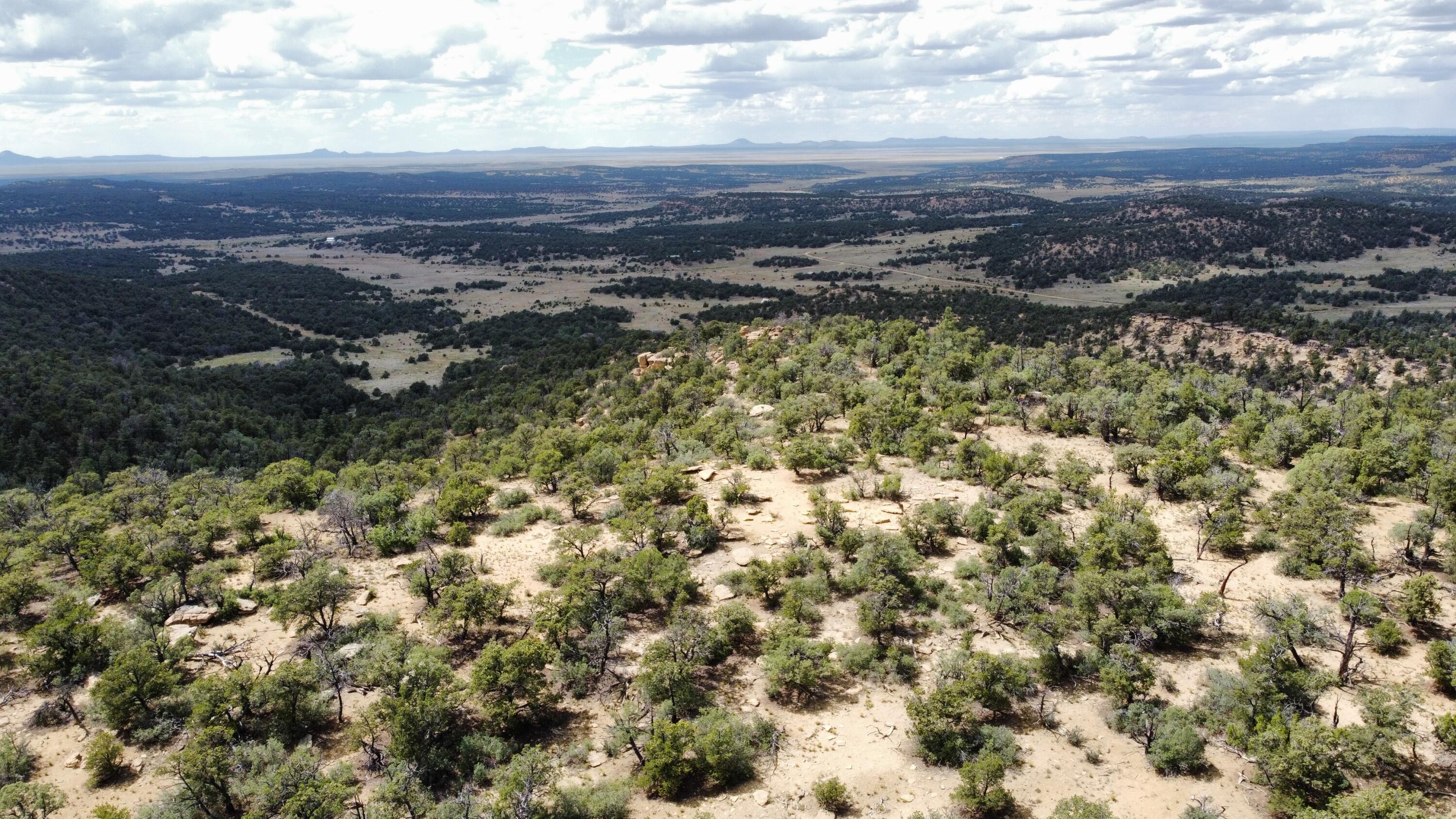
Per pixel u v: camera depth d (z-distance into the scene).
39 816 33.66
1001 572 49.19
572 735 38.09
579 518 62.59
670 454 75.81
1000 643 43.78
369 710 37.56
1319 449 68.94
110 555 54.66
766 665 41.09
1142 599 43.88
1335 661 41.59
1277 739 33.38
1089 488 62.84
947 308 188.62
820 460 66.00
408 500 67.38
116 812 31.94
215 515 62.41
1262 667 37.78
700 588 49.78
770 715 39.06
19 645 47.47
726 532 56.59
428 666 38.28
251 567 55.91
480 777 34.94
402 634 44.44
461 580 48.91
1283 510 56.47
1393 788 32.31
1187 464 63.59
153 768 36.69
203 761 33.38
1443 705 37.75
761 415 88.06
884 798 33.53
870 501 61.84
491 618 45.81
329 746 37.84
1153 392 87.56
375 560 56.47
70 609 48.09
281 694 38.12
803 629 43.50
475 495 62.75
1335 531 50.44
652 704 38.31
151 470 86.12
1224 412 88.06
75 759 37.50
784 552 53.38
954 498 61.78
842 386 89.69
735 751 35.19
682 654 41.75
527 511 62.69
